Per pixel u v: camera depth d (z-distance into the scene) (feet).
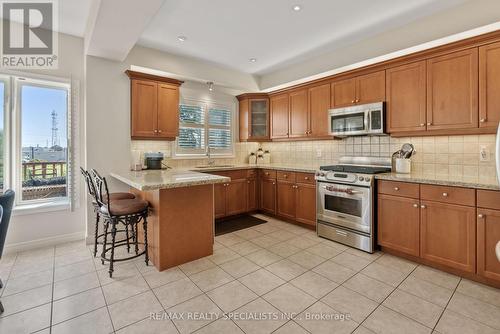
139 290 6.79
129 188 10.82
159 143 13.07
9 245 9.20
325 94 12.19
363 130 10.48
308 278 7.45
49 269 7.93
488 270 6.88
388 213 8.96
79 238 10.55
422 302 6.28
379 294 6.64
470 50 7.88
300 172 12.28
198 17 8.79
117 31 7.94
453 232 7.46
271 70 14.47
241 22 9.12
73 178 9.90
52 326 5.42
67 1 7.86
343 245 10.03
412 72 9.21
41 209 9.75
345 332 5.29
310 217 11.82
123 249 9.66
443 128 8.48
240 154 16.40
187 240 8.46
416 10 8.29
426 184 7.97
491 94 7.52
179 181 7.31
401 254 8.89
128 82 10.89
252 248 9.72
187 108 14.12
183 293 6.67
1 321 5.56
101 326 5.43
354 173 9.66
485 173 8.45
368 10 8.32
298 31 9.78
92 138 10.09
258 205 14.88
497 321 5.57
